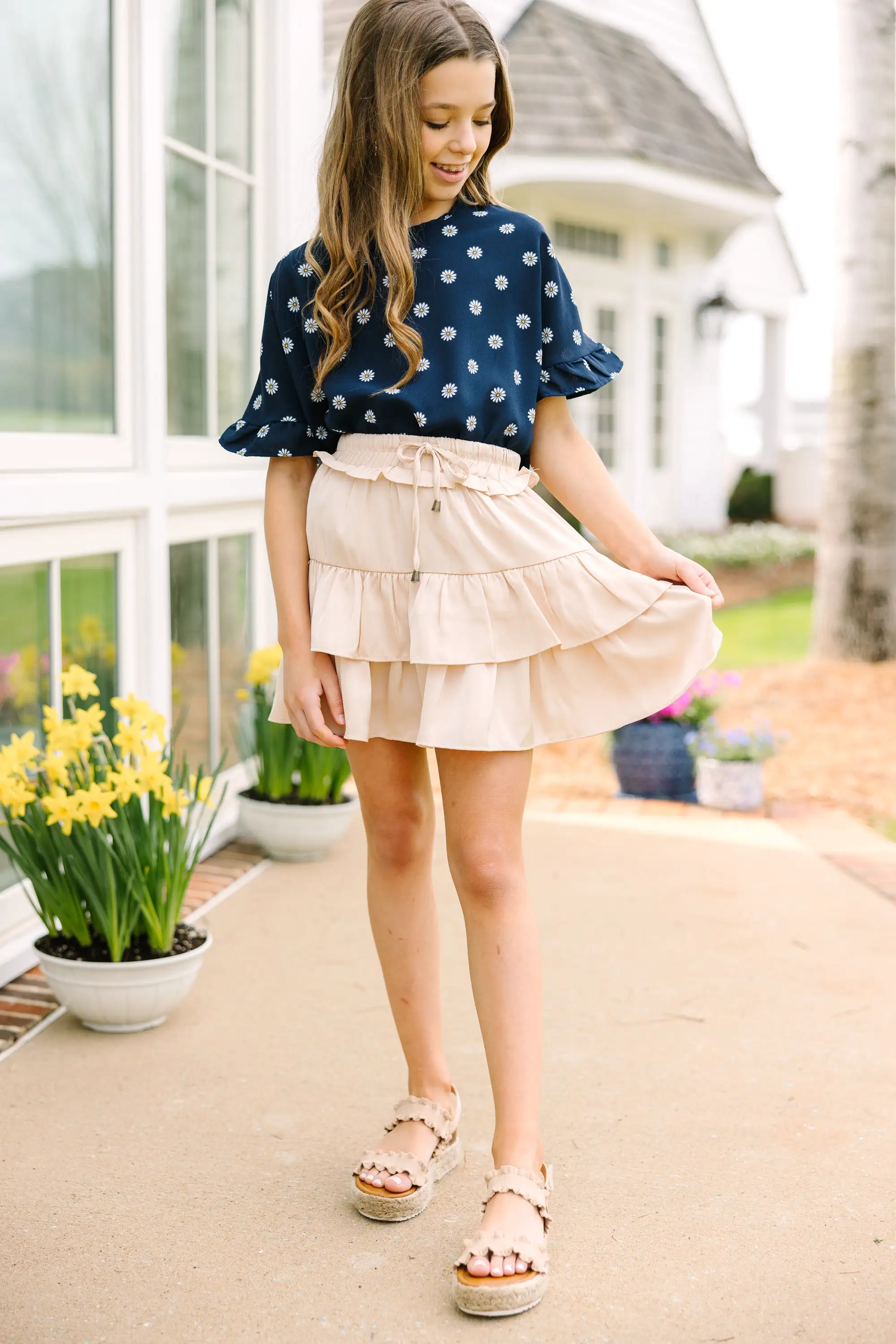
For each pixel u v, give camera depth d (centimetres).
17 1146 209
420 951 193
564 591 175
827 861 379
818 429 2088
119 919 250
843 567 772
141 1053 245
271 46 401
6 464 274
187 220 358
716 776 447
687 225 1199
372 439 175
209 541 378
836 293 764
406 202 169
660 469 1223
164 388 333
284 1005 268
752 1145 210
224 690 393
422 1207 188
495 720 172
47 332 293
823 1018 262
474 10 170
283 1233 184
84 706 308
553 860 379
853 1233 184
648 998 272
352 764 189
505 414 172
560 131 937
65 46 296
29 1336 158
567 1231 184
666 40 1162
